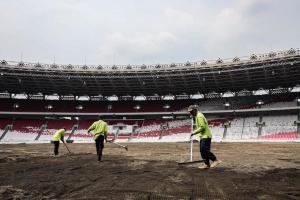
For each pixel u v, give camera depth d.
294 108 50.41
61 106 64.31
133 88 62.31
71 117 63.34
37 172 8.82
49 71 57.59
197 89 61.03
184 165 10.73
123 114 61.69
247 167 10.25
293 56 46.78
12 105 62.66
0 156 16.53
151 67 56.66
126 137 57.12
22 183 6.78
